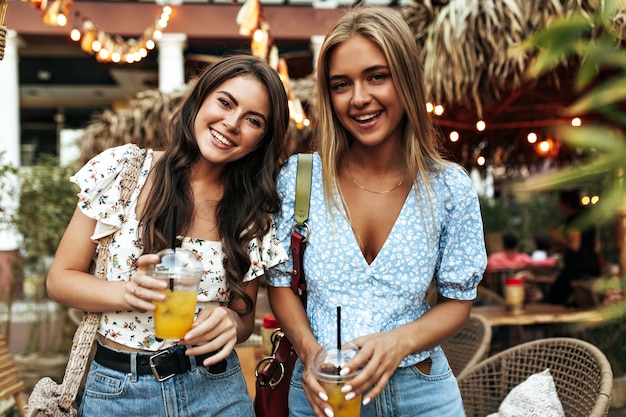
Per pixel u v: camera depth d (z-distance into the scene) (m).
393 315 1.64
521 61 3.21
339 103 1.63
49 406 1.58
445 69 3.54
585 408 2.00
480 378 2.56
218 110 1.63
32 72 10.90
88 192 1.56
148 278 1.40
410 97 1.61
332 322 1.64
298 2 9.02
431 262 1.68
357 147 1.73
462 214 1.70
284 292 1.74
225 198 1.72
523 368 2.45
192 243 1.67
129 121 5.45
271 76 1.68
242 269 1.71
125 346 1.60
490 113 5.32
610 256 6.91
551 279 6.69
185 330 1.45
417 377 1.68
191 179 1.72
